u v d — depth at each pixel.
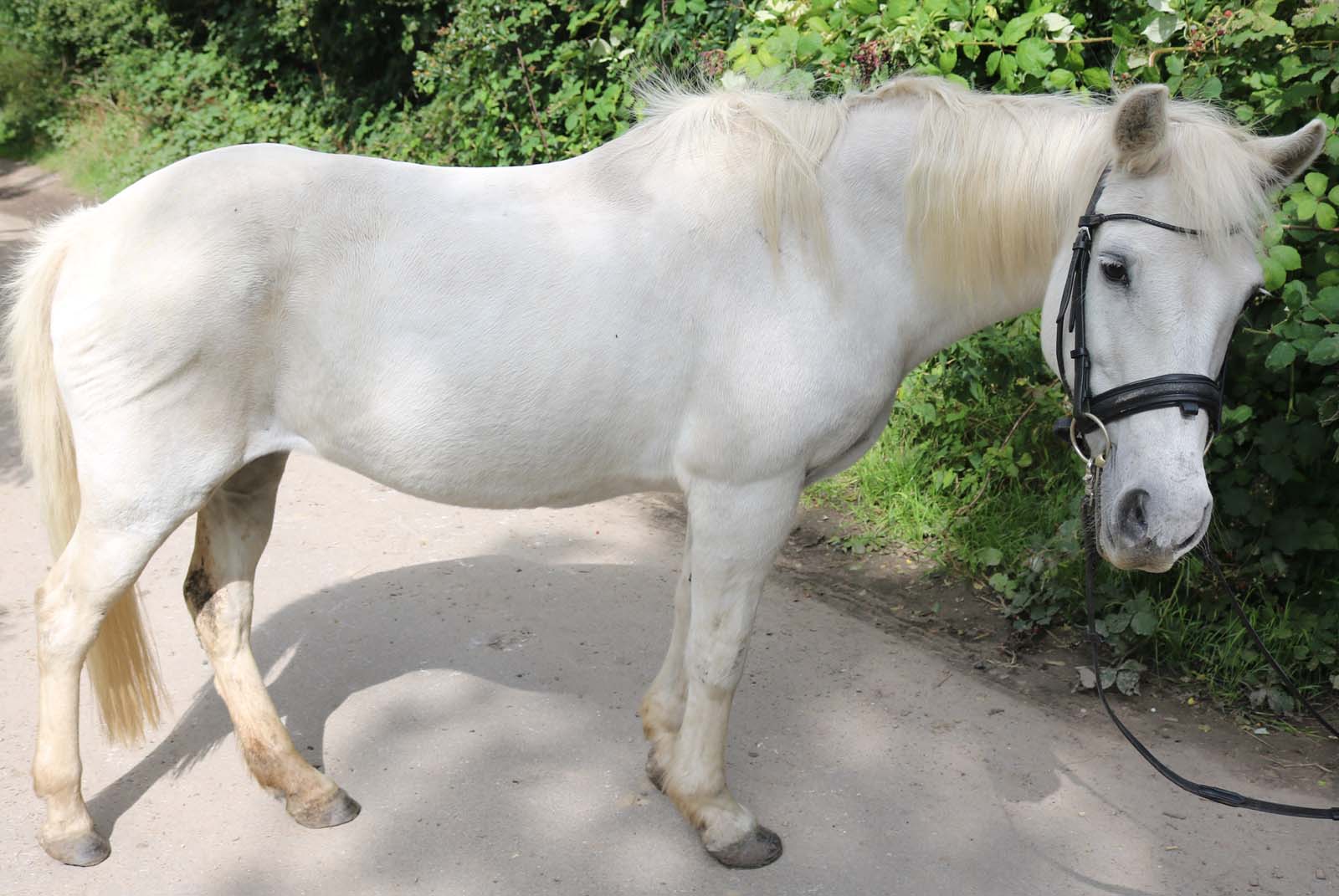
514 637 3.25
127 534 2.12
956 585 3.63
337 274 2.08
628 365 2.10
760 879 2.28
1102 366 1.91
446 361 2.07
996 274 2.17
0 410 5.03
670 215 2.12
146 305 2.03
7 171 10.57
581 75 6.00
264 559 3.72
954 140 2.09
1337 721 2.92
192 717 2.80
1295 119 3.07
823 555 3.86
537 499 2.25
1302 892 2.28
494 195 2.17
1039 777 2.66
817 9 3.87
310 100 9.44
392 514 4.13
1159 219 1.83
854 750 2.76
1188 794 2.60
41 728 2.22
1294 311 2.85
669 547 3.91
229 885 2.21
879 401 2.20
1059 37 3.48
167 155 9.38
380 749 2.70
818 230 2.09
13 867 2.24
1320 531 3.05
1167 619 3.20
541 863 2.31
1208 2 3.11
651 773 2.57
